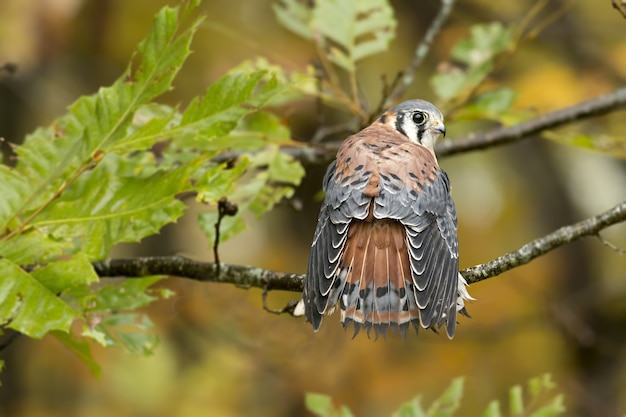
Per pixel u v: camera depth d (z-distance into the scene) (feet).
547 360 50.96
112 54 48.88
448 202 24.48
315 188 54.70
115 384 50.96
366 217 22.68
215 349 51.52
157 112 28.58
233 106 23.58
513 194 58.59
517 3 49.73
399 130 28.66
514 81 44.68
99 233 23.52
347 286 21.71
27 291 22.21
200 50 47.67
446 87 34.65
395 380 48.91
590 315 51.39
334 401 48.57
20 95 50.31
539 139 54.85
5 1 40.01
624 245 57.67
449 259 23.36
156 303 45.68
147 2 48.62
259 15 49.55
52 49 40.60
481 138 36.19
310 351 38.63
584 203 55.98
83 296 23.77
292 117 48.78
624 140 34.27
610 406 49.42
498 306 50.55
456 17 49.90
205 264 26.18
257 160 30.22
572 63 47.85
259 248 58.03
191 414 51.01
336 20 33.35
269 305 46.26
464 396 50.44
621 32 48.96
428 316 21.43
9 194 23.81
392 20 33.42
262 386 51.01
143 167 27.86
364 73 52.21
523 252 24.39
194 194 29.78
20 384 49.65
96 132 23.77
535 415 27.73
